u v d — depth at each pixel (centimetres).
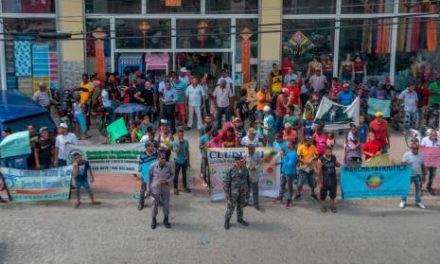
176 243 1170
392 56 2355
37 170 1414
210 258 1096
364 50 2348
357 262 1080
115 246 1155
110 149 1502
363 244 1166
